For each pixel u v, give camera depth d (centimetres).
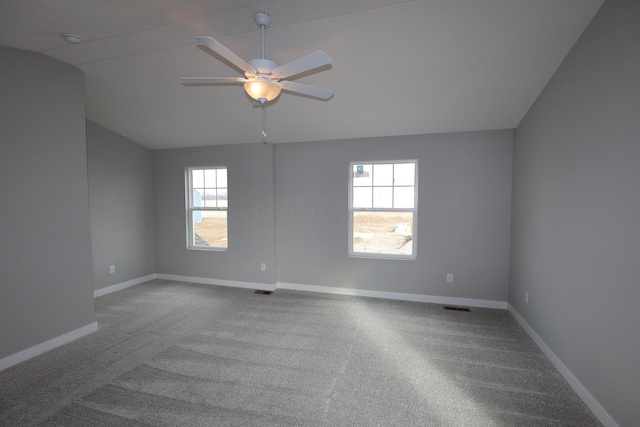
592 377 195
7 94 242
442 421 188
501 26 212
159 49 254
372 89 299
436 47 237
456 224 385
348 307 382
